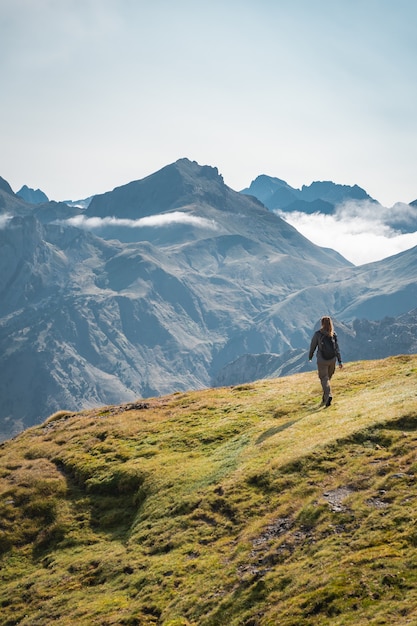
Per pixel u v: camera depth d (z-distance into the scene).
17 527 27.00
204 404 38.34
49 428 42.31
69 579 21.72
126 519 25.78
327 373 29.84
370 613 12.05
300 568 15.31
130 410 42.03
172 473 26.84
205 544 19.98
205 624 15.23
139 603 18.06
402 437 21.19
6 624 20.20
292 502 19.55
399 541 14.53
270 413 32.75
